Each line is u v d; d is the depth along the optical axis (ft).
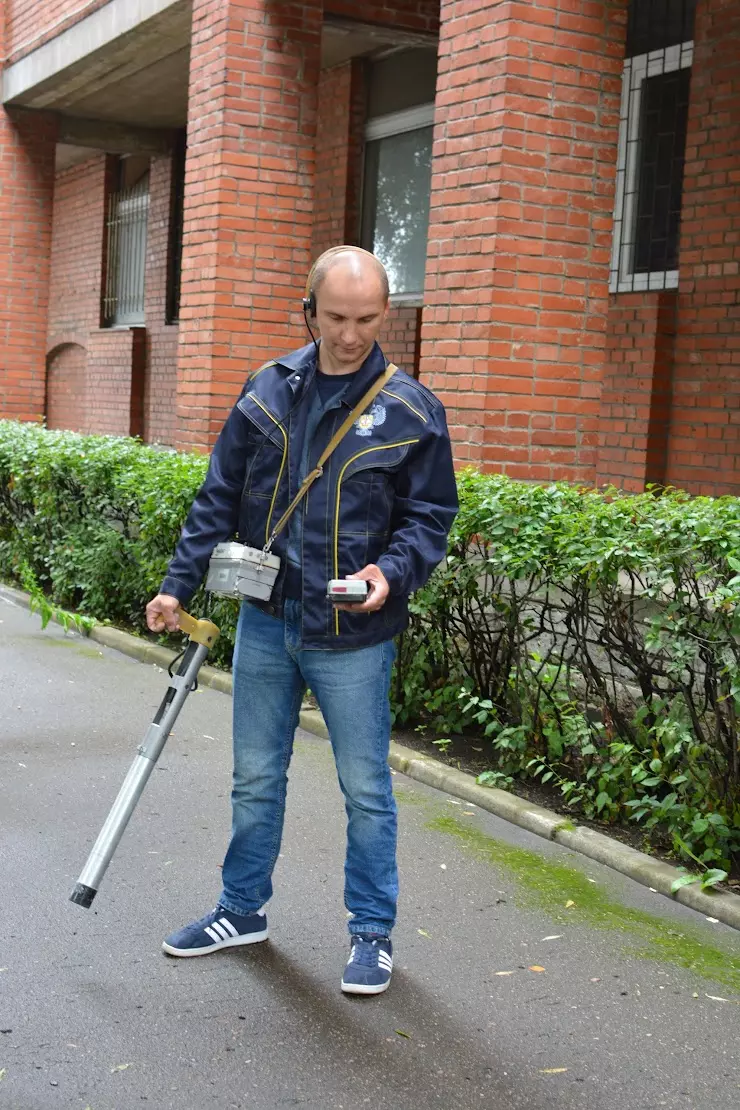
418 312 39.22
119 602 28.12
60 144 54.08
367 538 10.96
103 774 17.49
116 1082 9.70
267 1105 9.50
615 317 30.32
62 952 11.88
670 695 15.67
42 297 48.73
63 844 14.73
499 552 17.22
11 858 14.20
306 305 11.00
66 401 65.57
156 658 24.90
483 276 22.62
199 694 22.53
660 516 15.19
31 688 22.35
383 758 11.39
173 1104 9.45
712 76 28.48
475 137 22.81
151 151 51.60
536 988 11.61
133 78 43.06
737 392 27.91
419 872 14.34
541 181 22.62
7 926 12.38
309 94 32.37
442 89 23.58
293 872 14.15
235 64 31.40
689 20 30.30
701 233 28.78
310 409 11.06
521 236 22.58
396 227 40.78
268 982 11.46
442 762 18.26
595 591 16.12
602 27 22.90
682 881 13.88
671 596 14.66
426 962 12.05
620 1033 10.84
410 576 10.67
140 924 12.60
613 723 16.35
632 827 15.80
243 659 11.60
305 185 32.58
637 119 31.63
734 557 13.70
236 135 31.65
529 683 17.83
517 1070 10.16
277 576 11.14
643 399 29.60
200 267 32.58
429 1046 10.46
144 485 26.07
